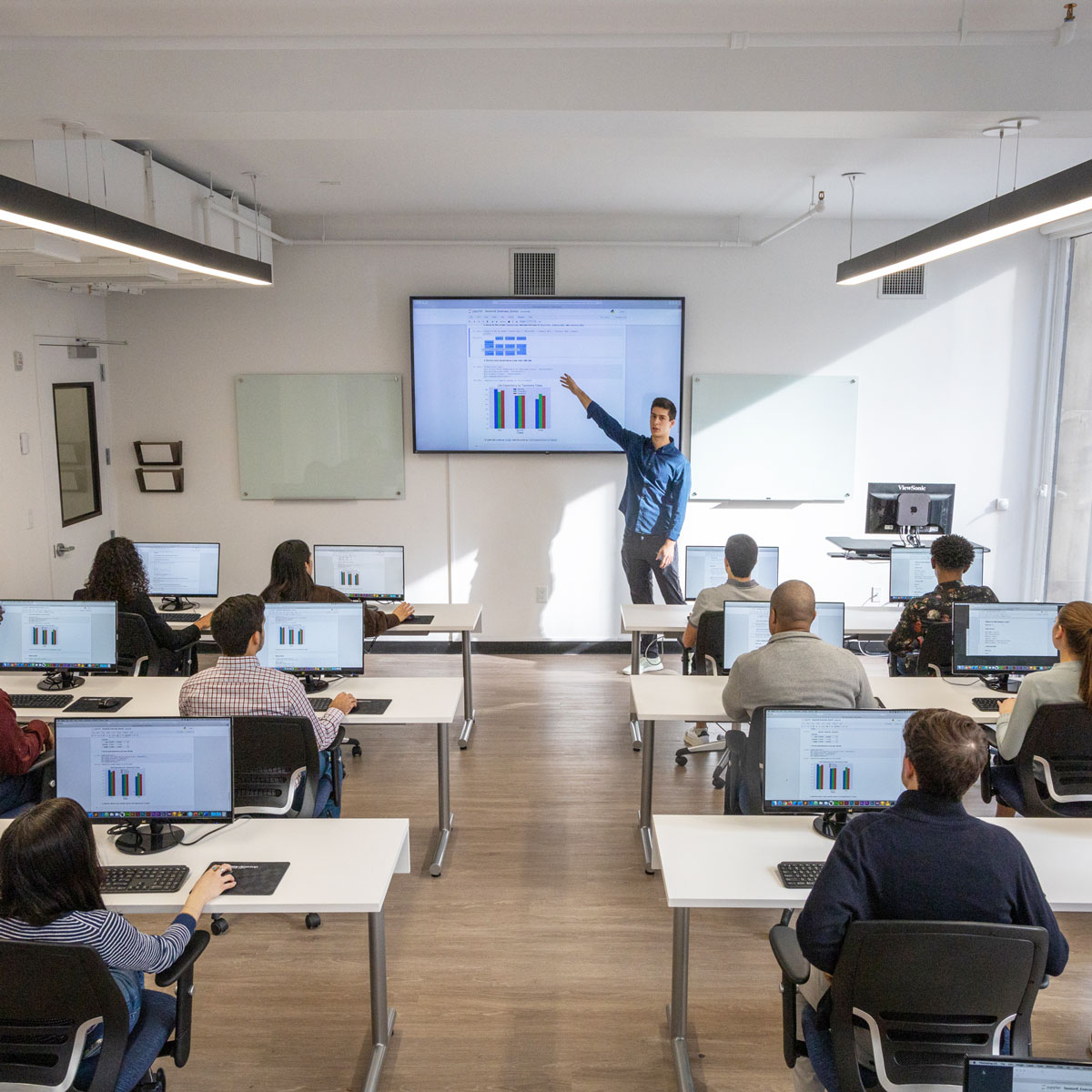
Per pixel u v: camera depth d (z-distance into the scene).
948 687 4.11
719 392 6.91
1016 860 1.88
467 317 6.78
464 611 5.46
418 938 3.36
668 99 3.40
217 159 4.95
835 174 5.27
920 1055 1.88
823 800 2.67
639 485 6.65
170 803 2.61
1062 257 6.65
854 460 6.99
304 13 3.18
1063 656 3.19
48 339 5.98
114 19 3.23
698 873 2.48
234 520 7.09
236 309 6.85
